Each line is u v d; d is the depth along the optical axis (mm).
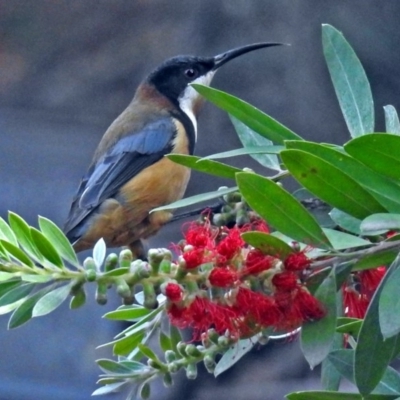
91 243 10570
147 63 17328
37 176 16250
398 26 16188
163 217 10633
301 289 4156
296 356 14844
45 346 14703
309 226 4117
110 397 13977
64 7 17609
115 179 10688
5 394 14250
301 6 16422
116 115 17250
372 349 3961
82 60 17516
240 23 16719
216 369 4836
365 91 5156
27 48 17578
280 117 16234
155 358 4965
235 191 4840
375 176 4133
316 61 16266
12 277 4066
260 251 4191
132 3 17422
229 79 16281
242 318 4277
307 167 4094
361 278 4738
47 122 17109
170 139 10977
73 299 4113
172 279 4168
